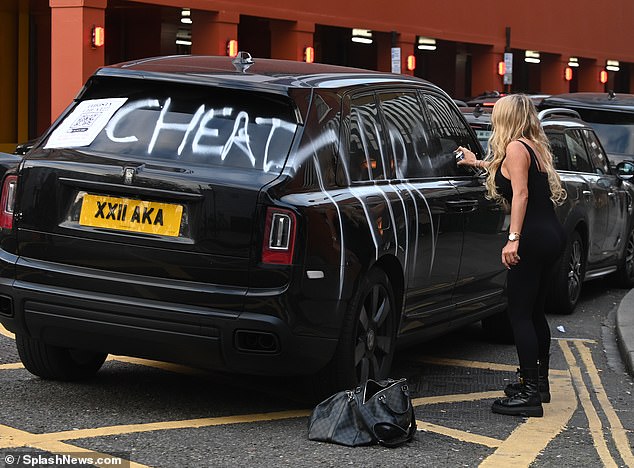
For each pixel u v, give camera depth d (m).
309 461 5.50
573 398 7.35
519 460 5.77
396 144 7.02
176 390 6.90
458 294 7.69
